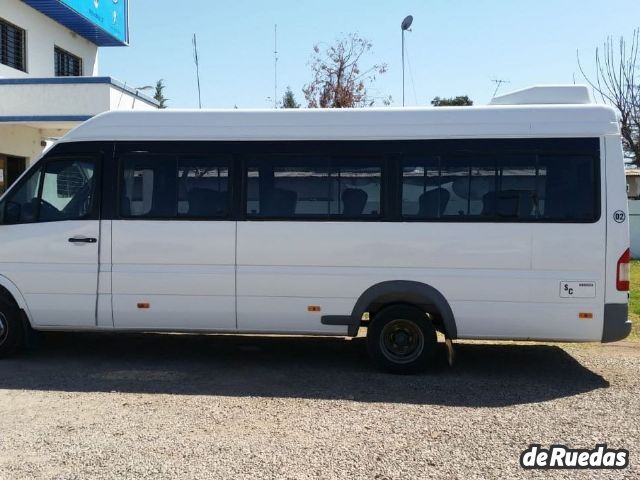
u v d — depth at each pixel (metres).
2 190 14.73
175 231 6.82
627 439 4.86
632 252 19.72
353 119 6.71
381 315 6.72
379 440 4.80
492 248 6.47
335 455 4.49
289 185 6.75
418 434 4.93
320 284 6.67
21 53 15.63
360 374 6.79
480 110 6.59
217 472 4.19
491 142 6.52
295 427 5.07
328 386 6.32
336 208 6.68
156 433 4.91
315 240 6.67
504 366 7.20
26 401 5.71
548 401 5.86
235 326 6.85
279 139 6.78
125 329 6.98
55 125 14.49
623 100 23.17
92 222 6.92
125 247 6.88
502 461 4.41
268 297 6.74
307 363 7.27
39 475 4.13
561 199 6.42
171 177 6.88
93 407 5.55
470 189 6.54
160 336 8.69
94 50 19.72
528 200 6.46
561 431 5.02
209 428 5.04
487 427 5.11
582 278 6.37
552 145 6.45
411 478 4.12
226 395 5.98
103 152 6.96
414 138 6.62
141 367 7.01
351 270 6.64
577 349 8.04
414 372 6.77
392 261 6.59
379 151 6.65
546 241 6.41
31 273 6.99
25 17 15.54
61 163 7.04
